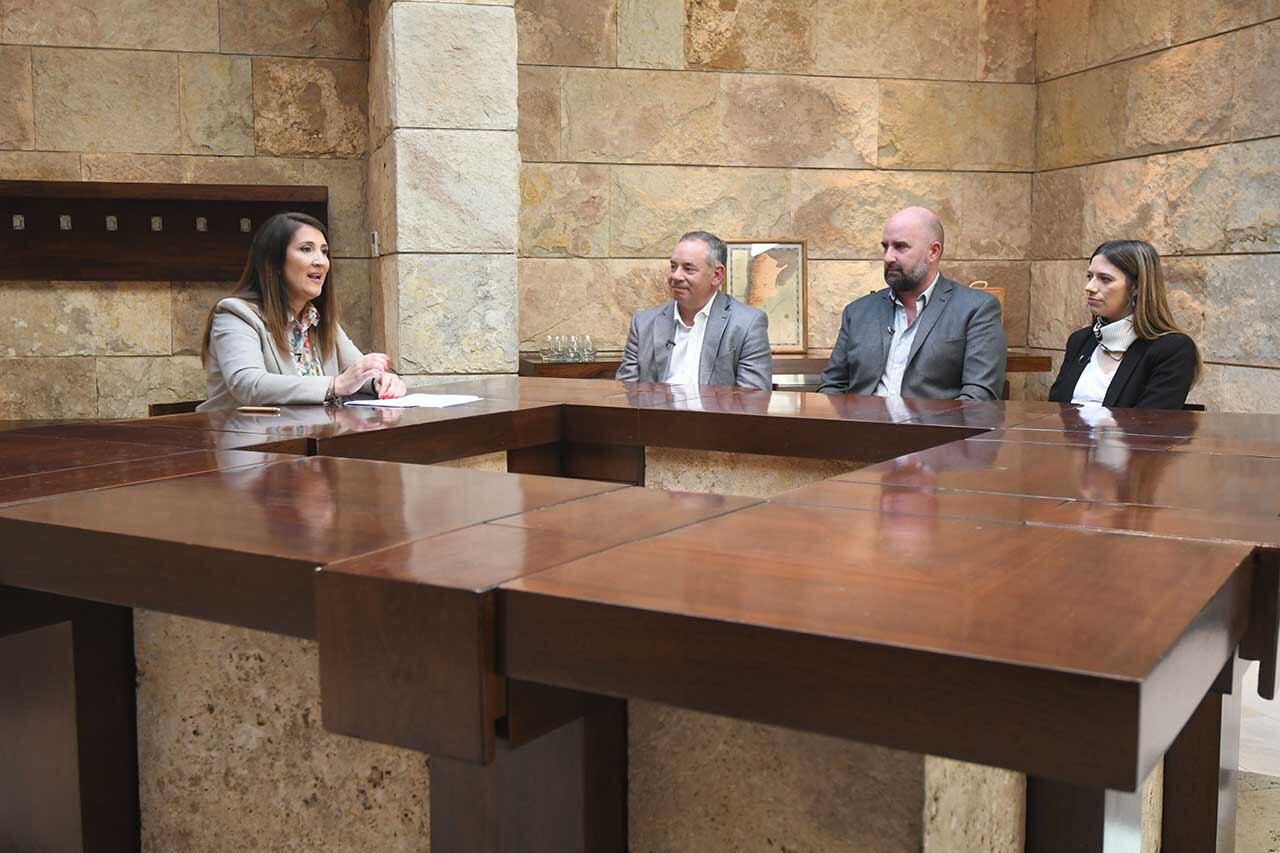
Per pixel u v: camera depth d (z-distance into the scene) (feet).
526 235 20.84
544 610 4.03
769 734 4.84
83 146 18.86
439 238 17.12
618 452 10.39
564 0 20.54
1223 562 4.47
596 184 21.06
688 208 21.45
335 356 12.30
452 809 4.98
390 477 6.63
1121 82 19.88
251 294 11.57
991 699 3.35
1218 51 17.72
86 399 19.38
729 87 21.38
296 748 6.14
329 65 19.80
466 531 5.10
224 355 11.14
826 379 15.16
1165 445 7.93
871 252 22.20
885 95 21.95
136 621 6.55
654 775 5.20
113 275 19.07
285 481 6.51
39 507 5.82
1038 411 9.98
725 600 3.94
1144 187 19.42
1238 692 7.34
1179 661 3.56
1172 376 13.76
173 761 6.56
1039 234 22.48
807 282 21.57
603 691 3.97
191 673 6.41
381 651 4.30
